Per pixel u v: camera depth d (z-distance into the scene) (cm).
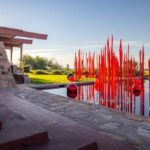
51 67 4209
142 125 374
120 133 327
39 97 651
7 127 257
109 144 275
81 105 546
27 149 227
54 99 624
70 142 253
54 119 375
